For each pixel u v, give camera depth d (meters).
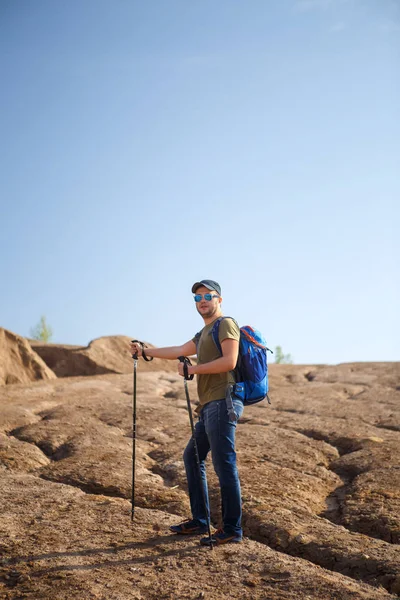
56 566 4.97
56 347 18.97
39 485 7.38
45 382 15.28
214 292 5.56
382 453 8.73
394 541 5.88
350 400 12.92
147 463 8.57
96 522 6.05
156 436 9.78
